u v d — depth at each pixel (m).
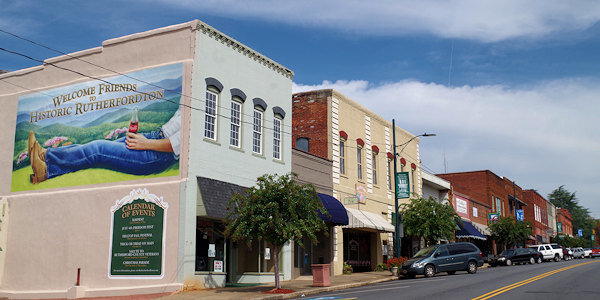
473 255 29.41
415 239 39.84
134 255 21.09
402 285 21.88
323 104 31.70
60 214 23.22
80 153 23.42
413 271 27.58
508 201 70.06
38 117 25.03
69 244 22.66
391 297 16.69
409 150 41.81
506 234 53.41
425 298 16.11
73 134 23.83
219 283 21.78
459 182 62.09
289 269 26.02
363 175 34.28
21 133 25.33
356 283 24.02
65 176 23.59
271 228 19.27
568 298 15.80
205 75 22.17
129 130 22.45
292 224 19.44
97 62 23.94
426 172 44.34
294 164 27.39
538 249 49.38
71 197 23.12
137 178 21.83
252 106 24.88
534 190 85.75
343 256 32.06
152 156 21.70
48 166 24.16
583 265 36.56
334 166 30.86
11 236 24.27
